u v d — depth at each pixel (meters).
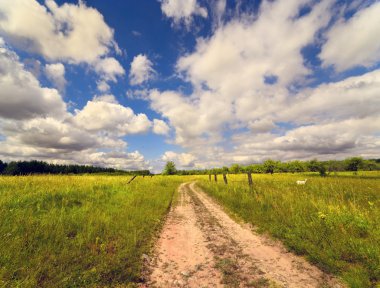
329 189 13.32
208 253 5.64
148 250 5.84
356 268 4.26
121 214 8.76
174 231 7.76
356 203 9.23
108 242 5.93
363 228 5.96
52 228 6.16
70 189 11.36
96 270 4.37
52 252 4.95
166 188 22.19
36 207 7.92
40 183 11.74
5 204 7.45
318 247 5.35
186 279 4.29
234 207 11.48
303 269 4.55
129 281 4.13
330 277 4.17
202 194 19.53
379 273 3.99
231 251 5.73
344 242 5.32
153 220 8.87
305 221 7.05
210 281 4.18
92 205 9.57
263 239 6.64
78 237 5.94
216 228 8.07
